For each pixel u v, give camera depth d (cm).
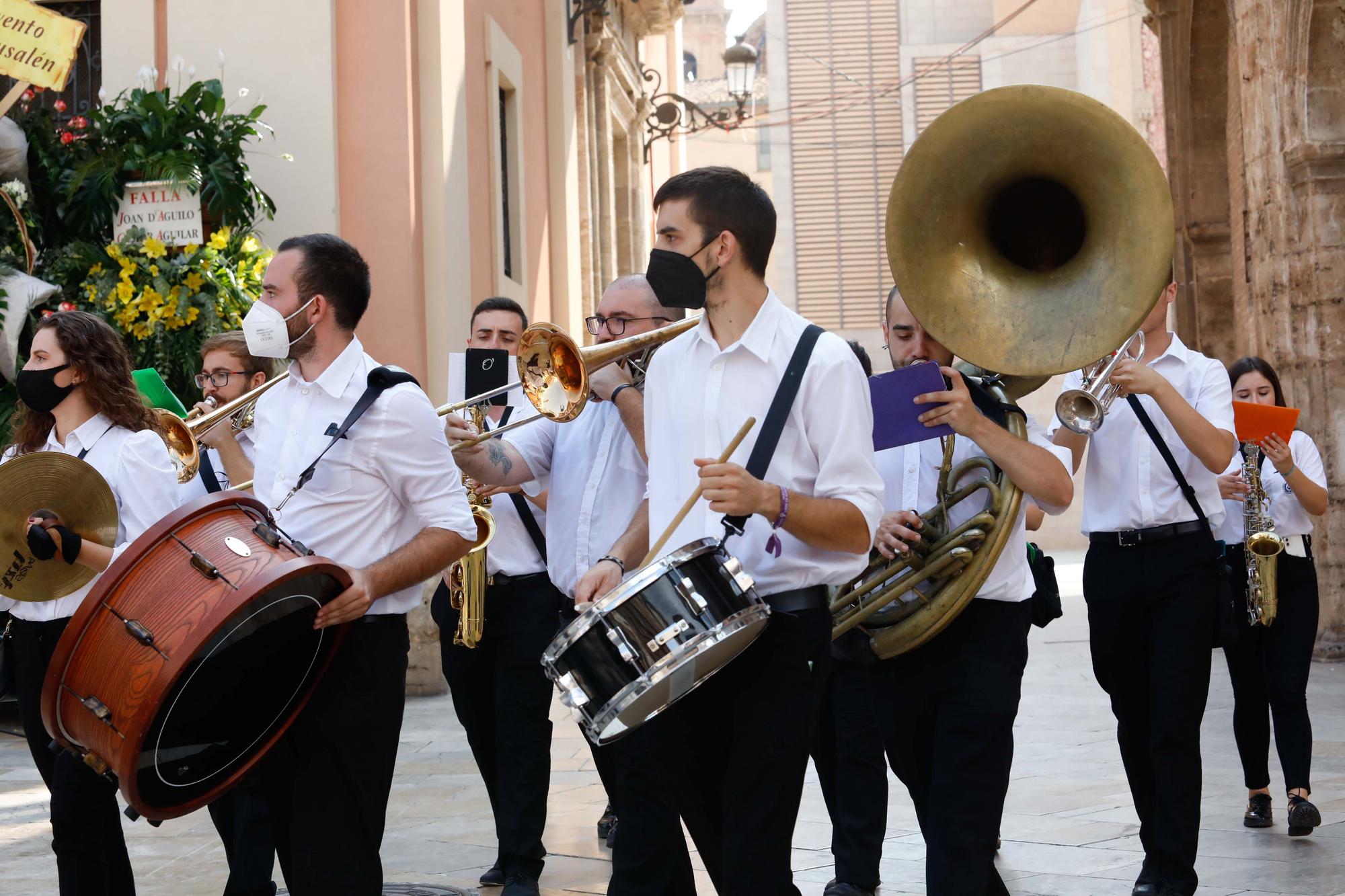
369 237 982
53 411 405
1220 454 435
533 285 1370
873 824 472
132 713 303
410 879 526
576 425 482
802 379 308
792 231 3488
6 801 683
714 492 288
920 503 399
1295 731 560
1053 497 362
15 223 887
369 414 347
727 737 313
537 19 1427
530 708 514
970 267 354
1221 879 487
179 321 861
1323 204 1052
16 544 379
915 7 3444
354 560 348
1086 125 338
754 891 301
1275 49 1080
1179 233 1627
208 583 309
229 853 465
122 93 913
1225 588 456
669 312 432
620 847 350
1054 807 615
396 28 983
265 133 971
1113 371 436
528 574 528
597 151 1692
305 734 340
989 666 372
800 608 312
